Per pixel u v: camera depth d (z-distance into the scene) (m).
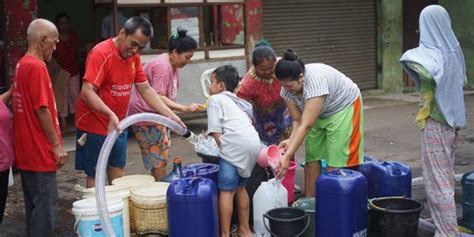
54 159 4.41
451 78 4.29
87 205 4.32
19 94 4.34
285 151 4.70
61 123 9.41
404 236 4.52
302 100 4.73
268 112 5.44
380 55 13.12
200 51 9.67
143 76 5.01
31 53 4.34
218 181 4.65
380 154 7.86
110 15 9.12
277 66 4.52
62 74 9.30
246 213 4.80
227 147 4.51
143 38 4.64
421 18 4.36
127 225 4.59
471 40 13.30
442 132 4.37
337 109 4.78
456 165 7.16
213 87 4.70
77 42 10.05
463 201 4.92
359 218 4.34
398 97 12.59
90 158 4.89
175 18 9.36
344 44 12.76
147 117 4.55
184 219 4.22
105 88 4.73
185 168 5.01
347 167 4.83
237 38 10.17
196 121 10.04
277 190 4.68
